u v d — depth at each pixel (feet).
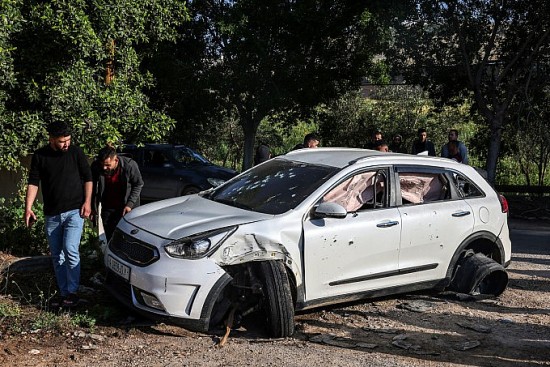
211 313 19.15
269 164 24.40
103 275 24.85
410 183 23.43
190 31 63.16
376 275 21.83
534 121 64.44
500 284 24.97
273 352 18.04
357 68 66.44
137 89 37.86
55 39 31.89
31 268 24.80
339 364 17.29
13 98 32.40
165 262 18.62
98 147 32.73
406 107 87.04
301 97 65.10
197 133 78.74
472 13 60.29
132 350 17.71
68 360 16.76
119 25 34.88
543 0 56.75
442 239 23.40
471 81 60.85
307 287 20.42
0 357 16.61
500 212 25.23
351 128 86.74
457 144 42.27
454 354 18.63
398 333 20.27
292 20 59.41
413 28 62.59
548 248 38.11
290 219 20.22
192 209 21.38
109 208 24.95
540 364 18.08
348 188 22.07
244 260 19.25
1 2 29.84
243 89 62.59
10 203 30.66
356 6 61.11
